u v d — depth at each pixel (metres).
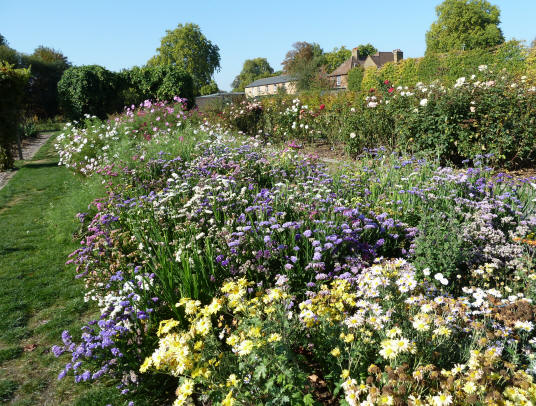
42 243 6.17
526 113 7.20
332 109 11.34
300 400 2.09
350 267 3.58
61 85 24.81
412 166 6.51
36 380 3.08
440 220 4.13
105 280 4.01
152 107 12.59
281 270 3.71
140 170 7.29
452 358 2.36
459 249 3.48
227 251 3.92
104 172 7.51
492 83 7.57
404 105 8.74
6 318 4.00
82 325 3.79
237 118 14.58
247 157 7.02
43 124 34.28
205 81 63.62
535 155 7.53
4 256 5.68
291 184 6.05
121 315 3.10
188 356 2.05
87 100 24.50
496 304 2.72
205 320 2.33
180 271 3.44
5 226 7.13
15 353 3.43
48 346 3.53
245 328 2.45
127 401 2.74
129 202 5.58
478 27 44.72
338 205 4.67
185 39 58.88
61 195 9.40
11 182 11.15
